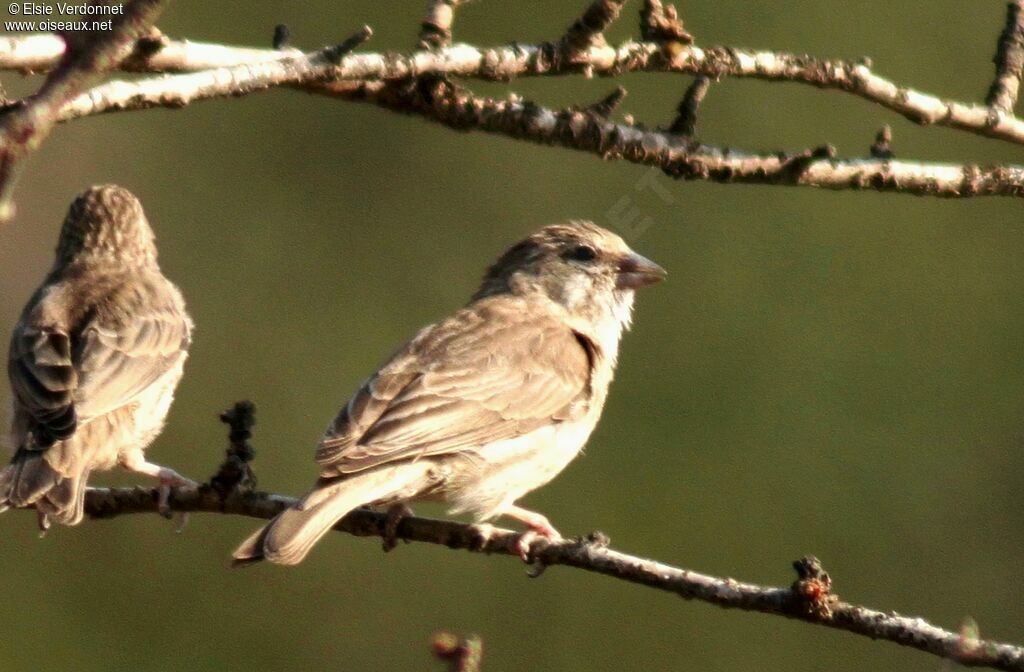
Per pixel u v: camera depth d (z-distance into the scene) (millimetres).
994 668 6488
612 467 15297
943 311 15836
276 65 7043
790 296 15812
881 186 8828
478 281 16438
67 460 8359
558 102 16172
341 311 16359
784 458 15352
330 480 7945
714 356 15617
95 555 15203
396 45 16891
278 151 16828
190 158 16688
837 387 15578
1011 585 14914
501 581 15125
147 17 4680
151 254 10570
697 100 8586
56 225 16281
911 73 16172
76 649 14812
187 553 15258
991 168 8961
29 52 7004
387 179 16750
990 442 15383
